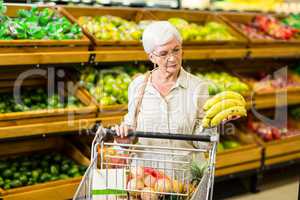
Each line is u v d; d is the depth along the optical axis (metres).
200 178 2.43
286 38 5.36
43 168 3.92
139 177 2.37
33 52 3.59
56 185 3.59
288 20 5.80
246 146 4.74
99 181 2.36
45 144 4.25
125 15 4.68
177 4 5.05
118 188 2.36
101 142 2.45
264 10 5.77
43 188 3.53
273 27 5.43
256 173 4.82
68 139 4.30
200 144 2.70
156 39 2.62
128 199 2.37
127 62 4.14
